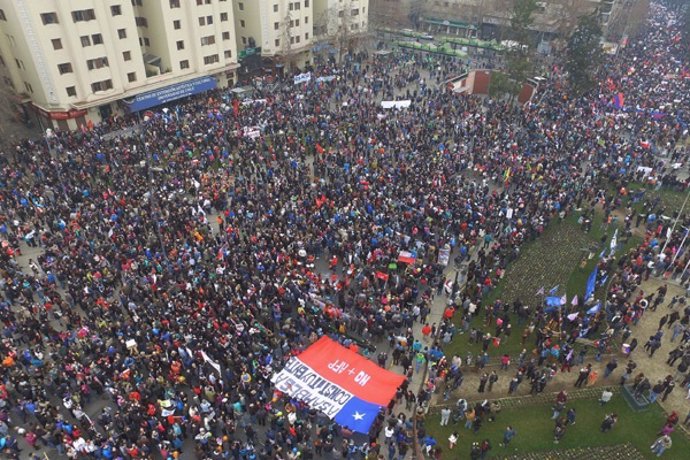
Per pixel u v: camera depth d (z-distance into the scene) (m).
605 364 29.09
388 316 29.94
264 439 24.12
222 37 69.75
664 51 92.06
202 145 49.81
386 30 103.50
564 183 44.09
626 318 30.77
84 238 35.69
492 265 35.84
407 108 61.38
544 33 93.38
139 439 22.25
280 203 39.72
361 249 35.00
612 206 42.12
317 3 87.25
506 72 67.44
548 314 31.39
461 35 108.94
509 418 25.94
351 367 25.92
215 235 38.34
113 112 60.81
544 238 39.84
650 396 26.67
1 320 29.73
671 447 24.58
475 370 28.53
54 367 26.17
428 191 41.69
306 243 35.75
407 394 25.84
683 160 50.94
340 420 23.42
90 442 22.50
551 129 55.09
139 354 26.53
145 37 66.12
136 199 39.66
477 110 61.94
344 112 58.69
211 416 23.84
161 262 33.38
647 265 35.59
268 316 29.75
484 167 47.06
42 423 23.81
